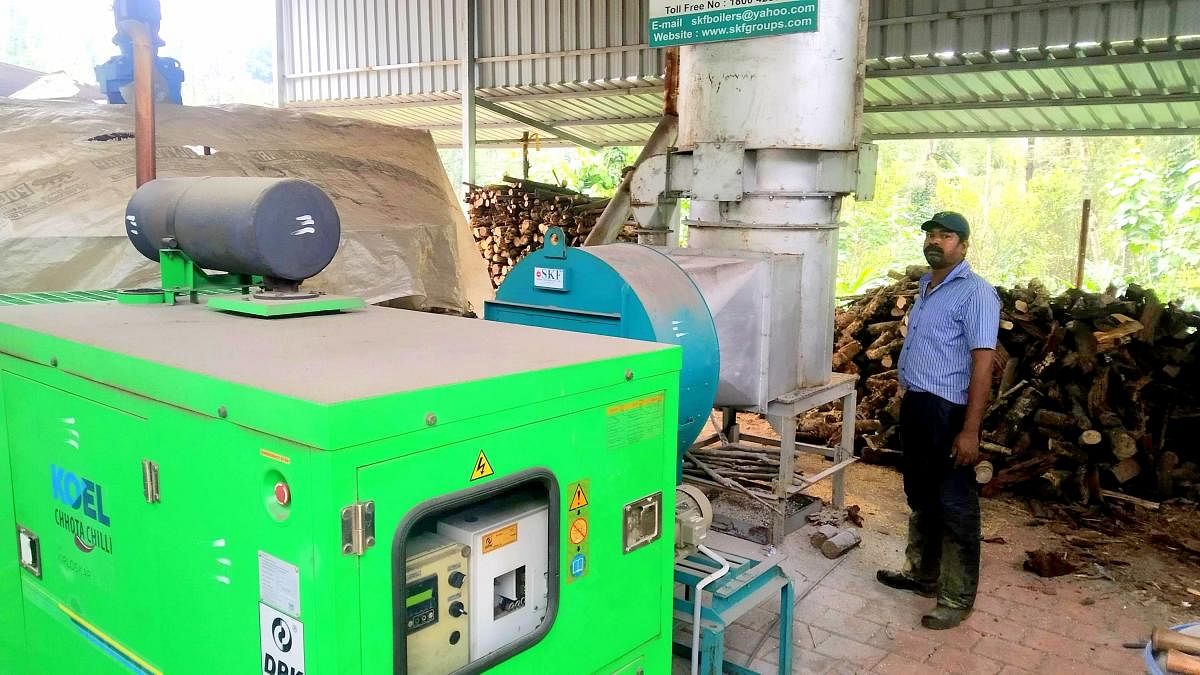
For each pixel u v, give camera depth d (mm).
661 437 1931
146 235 2521
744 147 4406
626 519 1860
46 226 3395
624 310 2965
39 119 3881
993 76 8445
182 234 2324
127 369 1593
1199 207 14617
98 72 4305
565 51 10914
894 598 4117
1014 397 5758
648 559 1958
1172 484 5430
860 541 4734
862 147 4500
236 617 1446
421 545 1518
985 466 5332
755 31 4336
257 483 1357
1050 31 7508
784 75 4293
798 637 3721
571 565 1727
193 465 1480
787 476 4457
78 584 1858
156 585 1618
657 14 4668
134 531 1651
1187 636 2152
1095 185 19531
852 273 18250
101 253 3469
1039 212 19578
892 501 5473
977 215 20219
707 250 4266
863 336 6777
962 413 3715
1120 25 7168
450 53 12086
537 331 2113
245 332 1932
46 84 5625
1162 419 5570
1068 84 8344
